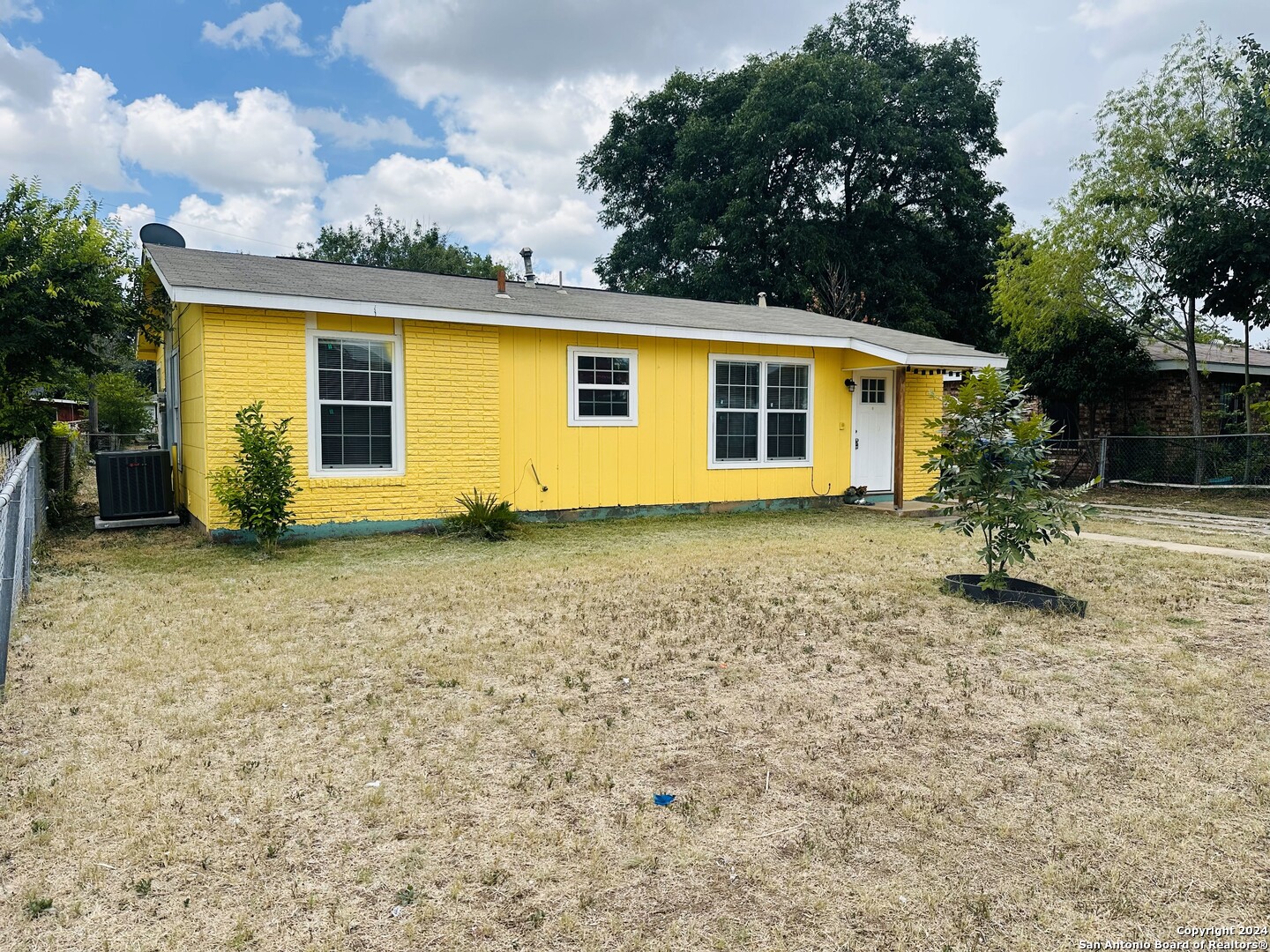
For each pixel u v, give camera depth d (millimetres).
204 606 6102
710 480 12117
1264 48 14219
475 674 4562
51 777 3279
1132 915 2416
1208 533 10422
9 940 2279
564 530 10266
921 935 2328
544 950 2264
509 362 10375
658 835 2865
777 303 27016
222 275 8875
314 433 9133
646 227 31469
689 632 5430
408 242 46312
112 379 26359
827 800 3117
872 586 6812
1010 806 3074
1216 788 3209
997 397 6383
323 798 3123
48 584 6875
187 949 2250
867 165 26875
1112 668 4695
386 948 2268
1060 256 17062
